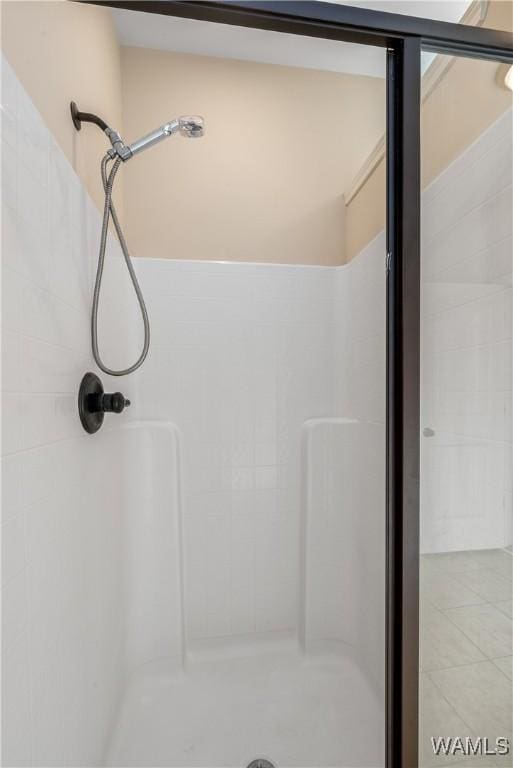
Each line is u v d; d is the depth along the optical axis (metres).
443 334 0.88
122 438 1.33
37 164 0.70
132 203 1.54
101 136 1.18
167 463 1.41
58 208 0.80
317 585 1.50
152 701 1.25
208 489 1.50
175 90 1.57
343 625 1.49
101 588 1.05
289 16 0.77
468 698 0.90
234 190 1.61
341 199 1.68
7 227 0.58
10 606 0.58
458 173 0.88
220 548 1.50
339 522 1.51
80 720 0.86
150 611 1.38
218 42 1.53
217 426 1.50
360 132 1.71
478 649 0.91
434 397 0.88
